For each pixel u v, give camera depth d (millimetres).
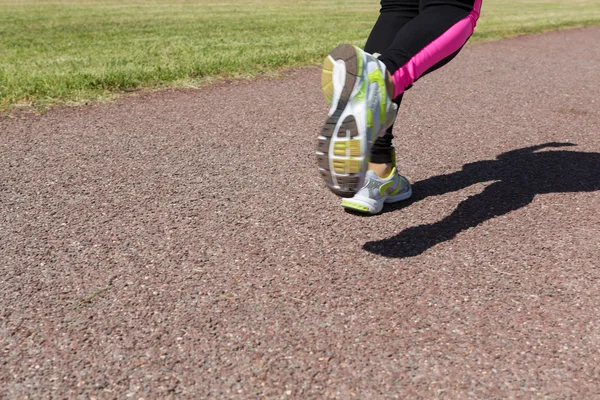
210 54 6625
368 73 1896
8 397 1518
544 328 1825
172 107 4422
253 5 18359
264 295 1976
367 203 2520
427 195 2838
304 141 3701
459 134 3936
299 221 2537
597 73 6531
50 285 2027
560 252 2301
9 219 2518
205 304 1923
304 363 1650
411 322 1841
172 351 1695
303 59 6543
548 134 3990
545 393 1554
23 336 1757
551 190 2926
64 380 1581
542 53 7984
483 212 2654
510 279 2100
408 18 2502
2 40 8406
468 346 1733
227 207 2674
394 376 1605
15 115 4012
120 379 1585
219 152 3438
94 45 7797
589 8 18891
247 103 4625
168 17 13422
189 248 2291
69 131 3740
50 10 15023
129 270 2127
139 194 2803
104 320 1837
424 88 5418
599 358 1694
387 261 2207
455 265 2186
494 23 11953
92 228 2449
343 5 18969
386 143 2529
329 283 2053
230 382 1576
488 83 5754
